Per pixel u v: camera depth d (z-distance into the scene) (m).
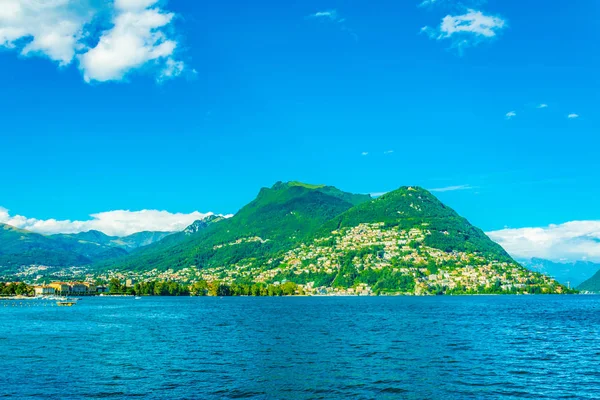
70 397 60.97
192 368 79.00
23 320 179.62
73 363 83.38
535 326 155.38
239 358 88.75
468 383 69.25
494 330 141.12
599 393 64.25
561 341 115.44
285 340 115.62
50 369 77.81
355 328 146.25
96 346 104.88
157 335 126.81
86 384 67.56
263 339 117.56
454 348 102.31
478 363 84.38
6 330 140.12
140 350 98.94
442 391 64.81
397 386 67.25
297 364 82.69
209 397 61.28
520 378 72.56
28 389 64.69
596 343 112.12
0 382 68.56
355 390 65.12
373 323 165.25
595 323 168.25
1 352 95.94
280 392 63.84
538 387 67.12
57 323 165.75
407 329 143.25
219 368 79.06
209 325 157.50
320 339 117.62
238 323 165.88
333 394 63.16
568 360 88.12
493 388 66.56
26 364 82.31
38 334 129.12
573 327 152.38
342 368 79.25
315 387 66.44
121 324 161.88
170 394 62.53
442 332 134.62
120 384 67.62
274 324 161.12
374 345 106.69
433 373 75.56
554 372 77.06
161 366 80.75
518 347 104.56
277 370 77.50
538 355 93.62
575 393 64.19
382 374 74.62
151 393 62.97
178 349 100.31
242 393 63.16
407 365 82.19
